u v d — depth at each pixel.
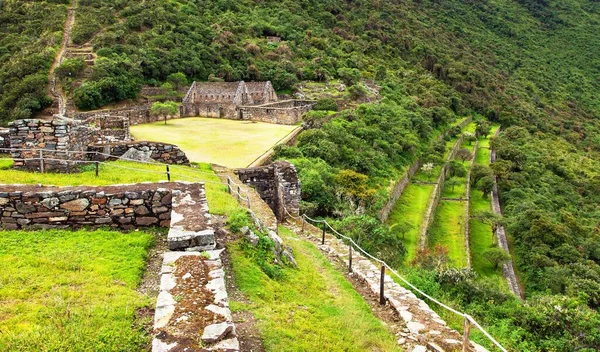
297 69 80.06
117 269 7.34
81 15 76.94
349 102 64.44
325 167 30.20
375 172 38.53
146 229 9.33
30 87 53.22
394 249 20.09
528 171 57.06
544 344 12.08
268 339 6.41
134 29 76.94
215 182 15.59
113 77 57.97
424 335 8.09
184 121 50.56
